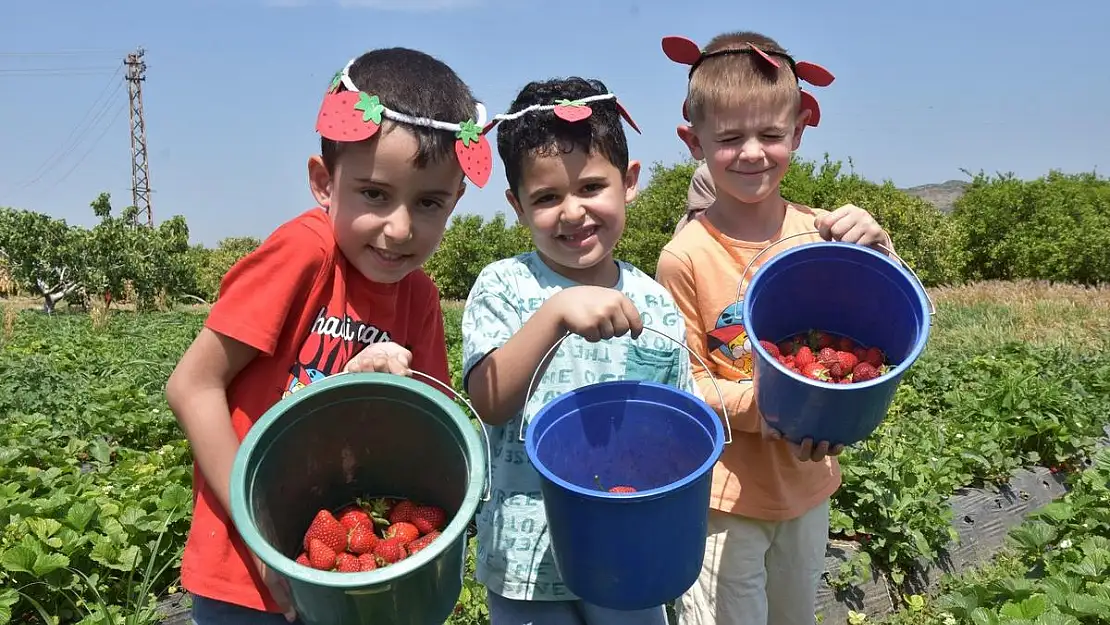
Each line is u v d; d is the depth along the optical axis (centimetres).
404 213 178
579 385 223
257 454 156
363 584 135
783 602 282
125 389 705
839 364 224
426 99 178
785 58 263
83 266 2666
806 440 214
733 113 255
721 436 181
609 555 171
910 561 434
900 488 445
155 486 425
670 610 286
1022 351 936
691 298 272
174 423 599
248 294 182
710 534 270
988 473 533
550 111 204
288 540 173
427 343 224
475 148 182
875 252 226
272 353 184
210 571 181
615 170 212
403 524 172
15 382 708
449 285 2916
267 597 183
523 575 213
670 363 234
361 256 186
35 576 331
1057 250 2402
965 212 2781
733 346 270
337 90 186
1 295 3356
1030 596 326
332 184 185
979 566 460
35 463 502
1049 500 545
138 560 348
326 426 171
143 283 2775
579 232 211
